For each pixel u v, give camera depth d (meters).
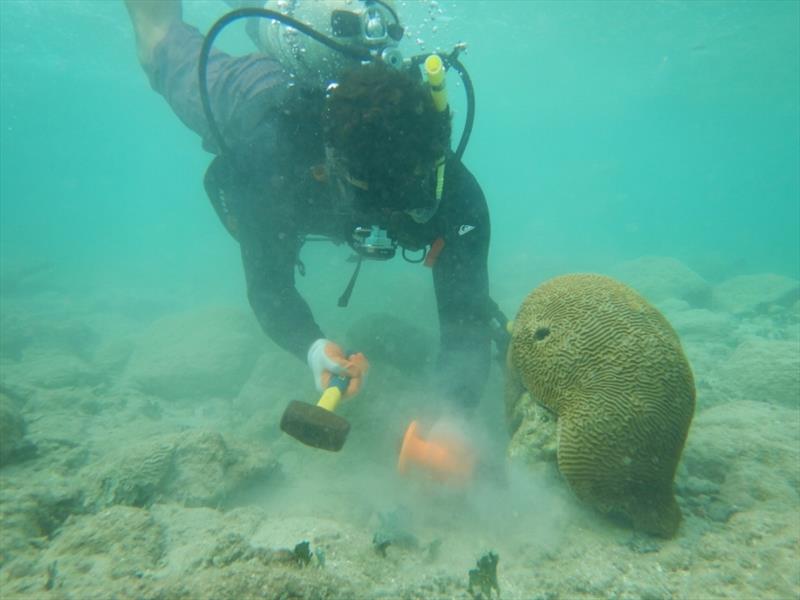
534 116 17.64
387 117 0.82
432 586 0.77
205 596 0.60
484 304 1.17
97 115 16.39
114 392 2.16
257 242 1.11
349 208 1.01
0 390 1.80
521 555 0.84
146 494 1.04
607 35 7.65
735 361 1.67
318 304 3.29
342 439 0.76
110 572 0.77
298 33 1.10
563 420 0.87
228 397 2.34
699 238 14.04
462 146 1.07
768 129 17.30
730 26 7.02
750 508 0.87
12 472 1.20
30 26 7.11
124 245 13.23
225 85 1.25
